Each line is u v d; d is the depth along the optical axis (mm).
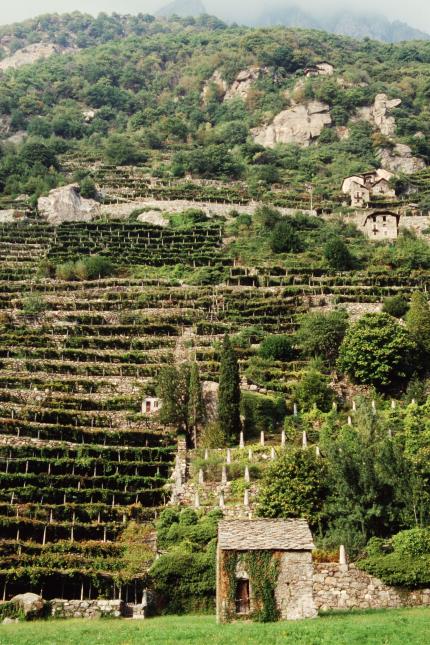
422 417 88500
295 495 70312
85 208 177000
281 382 105062
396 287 132125
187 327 123125
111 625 54469
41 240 160000
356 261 143625
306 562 50469
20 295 131750
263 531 52531
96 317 125125
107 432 94438
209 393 98812
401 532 61719
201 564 66500
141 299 130375
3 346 115188
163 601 65625
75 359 113562
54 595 67188
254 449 86688
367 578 56719
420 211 183750
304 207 185750
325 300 129000
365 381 106188
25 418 97625
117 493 83188
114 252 152375
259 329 121125
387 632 44312
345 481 67812
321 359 110438
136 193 190250
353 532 64438
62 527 76438
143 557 71438
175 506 79625
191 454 89125
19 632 50688
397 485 66875
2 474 83812
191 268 145875
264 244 156000
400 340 107125
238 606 49969
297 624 47000
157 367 109938
